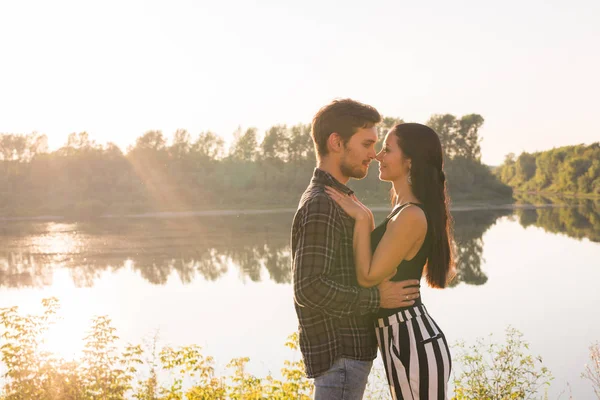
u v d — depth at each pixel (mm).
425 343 2414
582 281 22484
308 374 2430
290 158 95125
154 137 93125
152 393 5996
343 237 2395
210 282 25172
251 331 15719
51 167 85812
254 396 4777
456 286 21656
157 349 12836
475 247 34125
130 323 17297
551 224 49844
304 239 2312
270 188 87812
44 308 20297
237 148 98750
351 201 2475
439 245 2506
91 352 5840
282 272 27547
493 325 15258
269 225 53500
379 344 2510
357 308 2326
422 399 2395
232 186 86688
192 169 91688
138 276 27234
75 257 34500
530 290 20688
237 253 34562
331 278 2379
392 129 2617
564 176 124812
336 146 2441
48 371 5637
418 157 2521
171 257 33406
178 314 18594
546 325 15219
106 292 23453
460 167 91625
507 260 28844
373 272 2381
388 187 68062
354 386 2451
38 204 78438
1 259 34469
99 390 5598
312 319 2389
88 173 84812
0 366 7164
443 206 2545
